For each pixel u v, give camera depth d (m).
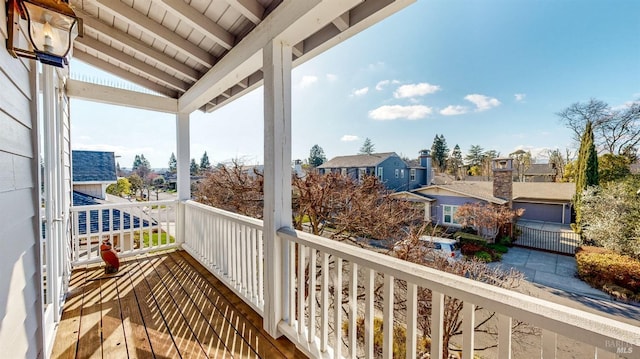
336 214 4.12
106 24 2.65
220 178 6.42
